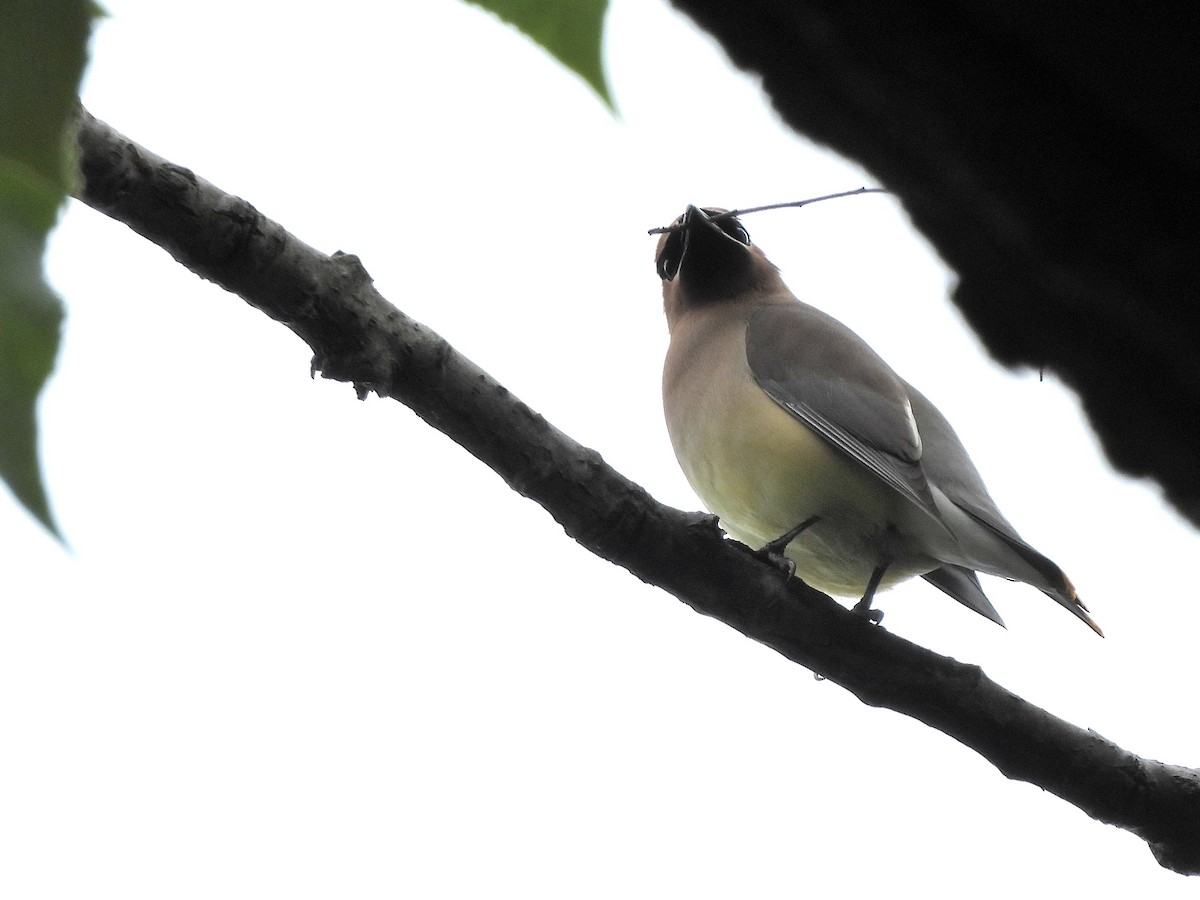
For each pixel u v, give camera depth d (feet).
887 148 8.43
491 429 19.33
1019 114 8.00
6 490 4.07
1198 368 8.56
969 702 22.90
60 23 4.03
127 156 16.25
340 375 18.31
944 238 8.80
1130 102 7.72
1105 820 23.54
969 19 7.78
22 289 4.09
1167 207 8.09
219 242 16.99
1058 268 8.46
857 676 22.67
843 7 7.86
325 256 18.01
